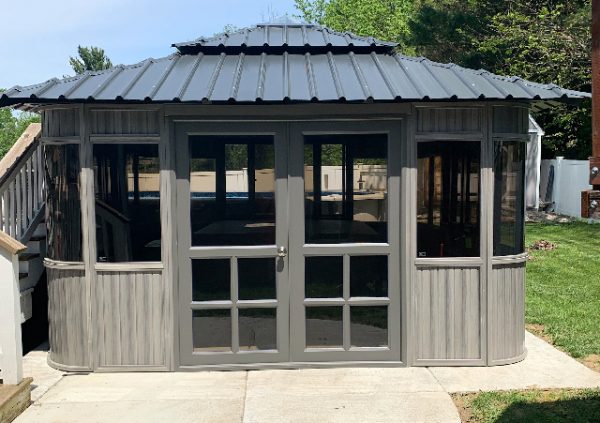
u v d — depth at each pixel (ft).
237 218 16.12
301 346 16.29
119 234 16.02
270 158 16.10
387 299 16.30
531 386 14.90
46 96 14.97
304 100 14.84
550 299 24.26
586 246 36.94
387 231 16.22
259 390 14.76
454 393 14.49
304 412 13.43
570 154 62.69
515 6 56.03
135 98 14.92
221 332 16.26
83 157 15.79
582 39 49.57
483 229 16.20
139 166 15.92
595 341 18.57
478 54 57.21
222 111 15.79
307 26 20.48
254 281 16.24
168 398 14.34
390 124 15.99
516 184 16.71
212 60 17.88
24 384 13.80
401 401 14.01
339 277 16.30
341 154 16.11
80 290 16.12
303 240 16.15
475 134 15.98
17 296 13.91
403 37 72.43
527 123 16.78
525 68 52.21
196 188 16.02
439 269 16.25
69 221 16.15
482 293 16.24
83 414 13.47
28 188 19.80
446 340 16.38
